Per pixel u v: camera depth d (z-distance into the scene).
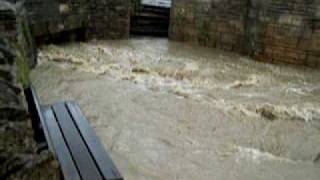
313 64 10.80
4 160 2.88
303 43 10.83
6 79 4.41
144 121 6.84
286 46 11.12
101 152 3.81
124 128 6.51
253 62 11.42
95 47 11.88
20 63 6.44
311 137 6.67
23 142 3.27
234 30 12.36
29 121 3.75
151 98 7.93
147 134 6.35
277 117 7.40
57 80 8.66
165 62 10.66
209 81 9.26
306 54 10.85
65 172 3.38
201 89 8.67
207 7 12.84
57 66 9.62
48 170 2.97
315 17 10.48
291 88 9.14
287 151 6.14
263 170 5.48
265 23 11.39
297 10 10.72
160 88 8.55
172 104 7.68
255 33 11.69
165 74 9.51
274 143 6.38
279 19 11.09
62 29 11.63
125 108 7.35
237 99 8.17
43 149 3.44
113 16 13.21
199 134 6.50
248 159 5.77
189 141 6.21
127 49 12.02
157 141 6.12
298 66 11.03
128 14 13.53
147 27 14.72
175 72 9.67
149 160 5.54
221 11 12.54
